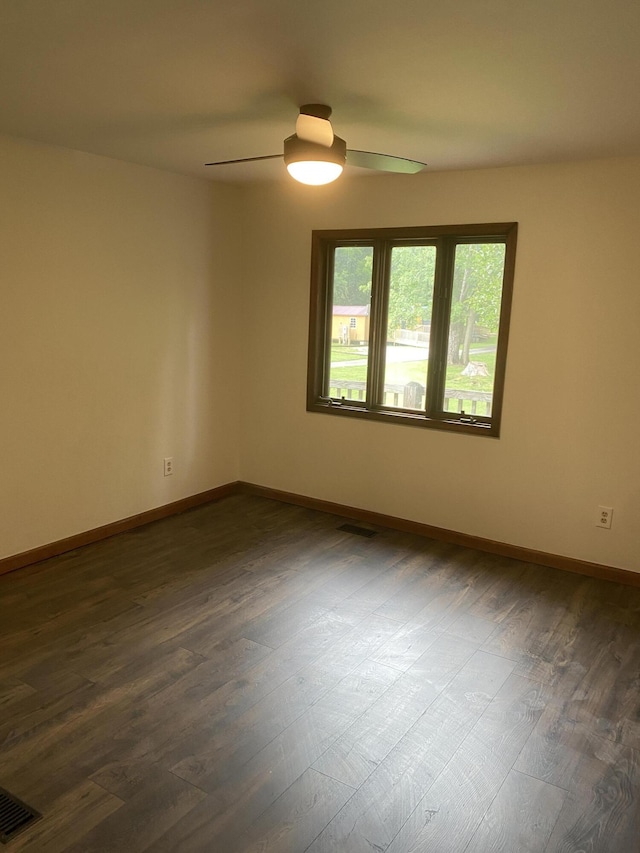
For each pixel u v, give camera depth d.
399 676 2.74
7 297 3.46
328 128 2.46
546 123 2.87
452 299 4.21
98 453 4.09
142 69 2.33
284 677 2.70
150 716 2.42
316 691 2.61
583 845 1.90
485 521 4.19
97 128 3.17
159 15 1.88
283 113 2.85
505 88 2.44
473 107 2.67
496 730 2.41
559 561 3.94
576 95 2.49
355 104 2.67
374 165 2.97
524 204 3.79
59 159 3.60
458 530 4.30
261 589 3.52
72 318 3.81
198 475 4.91
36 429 3.71
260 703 2.52
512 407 3.98
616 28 1.90
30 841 1.85
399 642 3.01
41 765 2.15
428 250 4.25
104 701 2.50
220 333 4.91
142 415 4.36
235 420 5.19
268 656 2.85
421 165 2.92
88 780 2.09
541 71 2.25
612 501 3.76
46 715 2.41
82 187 3.75
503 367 3.98
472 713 2.50
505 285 3.90
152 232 4.23
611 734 2.40
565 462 3.87
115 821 1.93
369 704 2.54
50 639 2.94
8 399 3.54
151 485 4.52
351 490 4.73
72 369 3.86
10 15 1.90
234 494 5.24
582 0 1.72
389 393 4.58
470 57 2.14
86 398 3.97
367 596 3.48
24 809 1.97
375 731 2.38
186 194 4.44
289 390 4.91
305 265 4.67
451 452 4.25
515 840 1.92
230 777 2.12
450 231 4.04
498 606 3.42
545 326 3.82
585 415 3.77
